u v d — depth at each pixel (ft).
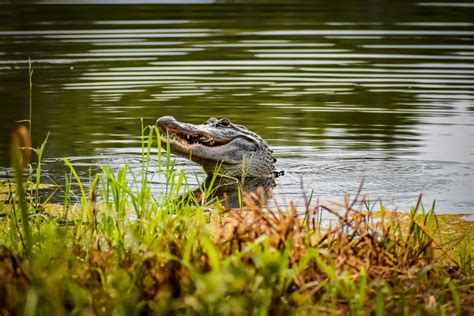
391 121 69.62
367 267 32.42
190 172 59.98
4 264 31.12
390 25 107.04
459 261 38.58
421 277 31.81
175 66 87.04
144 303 30.09
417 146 63.36
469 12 115.44
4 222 42.70
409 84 80.64
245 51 93.45
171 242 33.19
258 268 30.01
